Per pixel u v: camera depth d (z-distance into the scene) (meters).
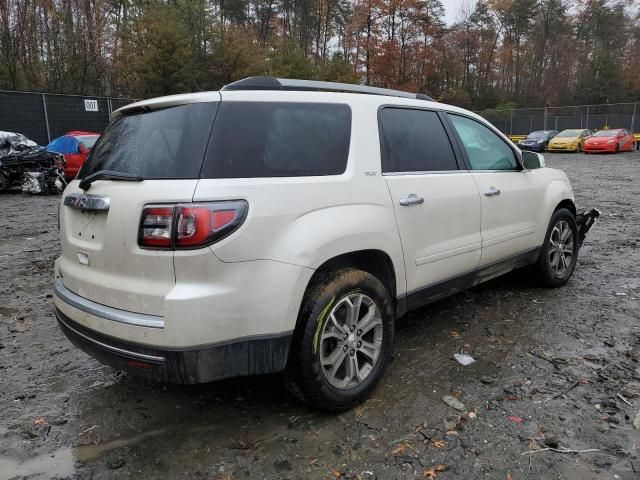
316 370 2.88
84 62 30.89
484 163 4.38
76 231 3.03
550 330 4.27
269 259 2.67
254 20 56.06
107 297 2.74
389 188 3.34
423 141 3.81
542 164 4.78
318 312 2.86
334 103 3.24
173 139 2.72
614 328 4.28
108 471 2.65
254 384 3.49
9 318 4.88
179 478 2.59
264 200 2.68
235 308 2.58
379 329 3.24
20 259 7.16
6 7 28.03
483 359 3.78
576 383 3.41
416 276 3.58
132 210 2.59
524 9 58.84
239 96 2.85
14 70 28.36
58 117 23.11
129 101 25.56
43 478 2.61
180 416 3.13
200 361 2.54
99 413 3.19
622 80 53.66
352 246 3.03
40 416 3.17
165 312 2.49
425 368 3.65
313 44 55.59
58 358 3.99
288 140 2.95
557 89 58.50
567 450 2.73
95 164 3.08
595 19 61.00
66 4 30.39
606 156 27.73
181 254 2.49
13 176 14.47
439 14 49.00
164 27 31.69
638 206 10.98
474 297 5.11
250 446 2.82
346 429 2.95
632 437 2.83
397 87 44.72
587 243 7.54
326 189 2.97
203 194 2.52
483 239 4.18
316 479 2.55
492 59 61.69
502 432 2.89
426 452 2.74
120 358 2.67
